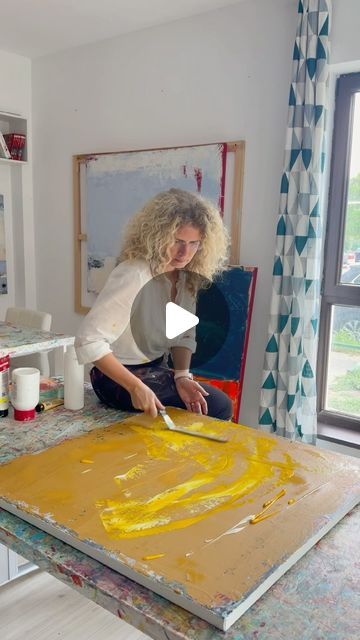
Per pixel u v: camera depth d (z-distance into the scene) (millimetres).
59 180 3664
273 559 731
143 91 3117
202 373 2736
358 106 2506
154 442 1153
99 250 3467
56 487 934
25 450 1134
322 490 940
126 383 1294
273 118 2607
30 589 1783
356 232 2586
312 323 2436
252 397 2836
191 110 2920
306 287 2410
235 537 786
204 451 1108
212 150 2805
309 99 2318
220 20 2740
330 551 791
